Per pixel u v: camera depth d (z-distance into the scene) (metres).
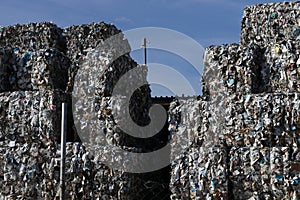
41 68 14.36
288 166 12.36
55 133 13.84
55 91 13.89
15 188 13.66
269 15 14.11
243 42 14.41
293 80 13.18
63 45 15.17
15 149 13.77
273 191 12.40
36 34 15.07
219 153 12.78
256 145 12.78
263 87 13.64
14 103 13.99
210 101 13.31
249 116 12.92
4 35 15.29
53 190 13.46
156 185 14.22
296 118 12.54
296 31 13.75
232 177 12.77
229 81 13.48
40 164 13.65
